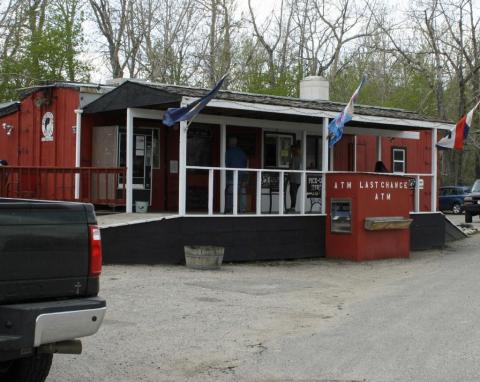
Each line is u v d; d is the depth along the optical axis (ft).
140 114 51.08
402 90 133.90
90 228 18.06
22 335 16.29
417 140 77.82
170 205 58.80
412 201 73.61
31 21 99.35
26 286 16.84
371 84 135.44
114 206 50.98
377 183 53.67
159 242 45.65
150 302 32.53
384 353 23.77
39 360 18.76
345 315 30.94
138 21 111.86
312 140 68.64
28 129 62.28
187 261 44.96
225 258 48.88
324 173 54.90
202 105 45.57
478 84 120.57
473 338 25.82
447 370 21.47
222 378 21.16
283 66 125.59
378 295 36.68
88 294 18.10
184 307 31.78
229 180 56.08
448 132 63.77
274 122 60.03
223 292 36.27
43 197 55.16
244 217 50.03
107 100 52.95
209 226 48.08
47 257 17.19
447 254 59.67
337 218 53.88
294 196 65.05
